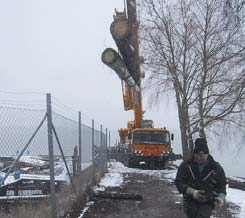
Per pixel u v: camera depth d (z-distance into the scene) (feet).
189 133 86.48
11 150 24.77
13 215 27.71
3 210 29.60
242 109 82.94
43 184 33.12
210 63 81.82
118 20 61.52
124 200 45.01
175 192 53.16
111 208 40.11
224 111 83.97
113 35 61.11
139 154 98.78
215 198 21.84
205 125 84.99
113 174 76.64
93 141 55.42
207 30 80.53
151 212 38.86
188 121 87.10
